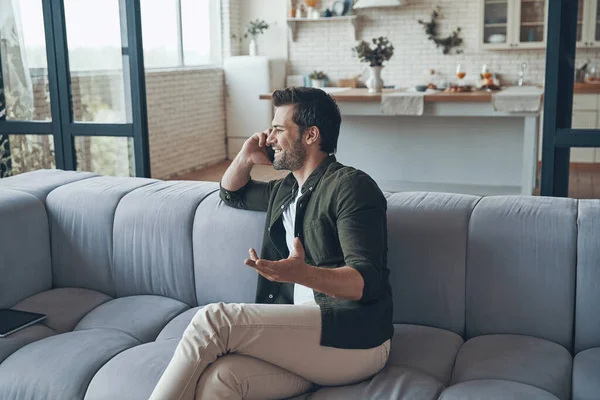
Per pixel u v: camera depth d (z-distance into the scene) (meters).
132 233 2.62
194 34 8.19
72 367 1.99
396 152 6.51
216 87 8.36
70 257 2.74
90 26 3.78
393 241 2.26
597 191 3.65
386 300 1.95
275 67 8.58
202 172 7.78
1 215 2.53
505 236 2.14
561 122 2.97
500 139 6.17
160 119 7.12
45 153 4.05
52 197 2.79
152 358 1.99
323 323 1.82
